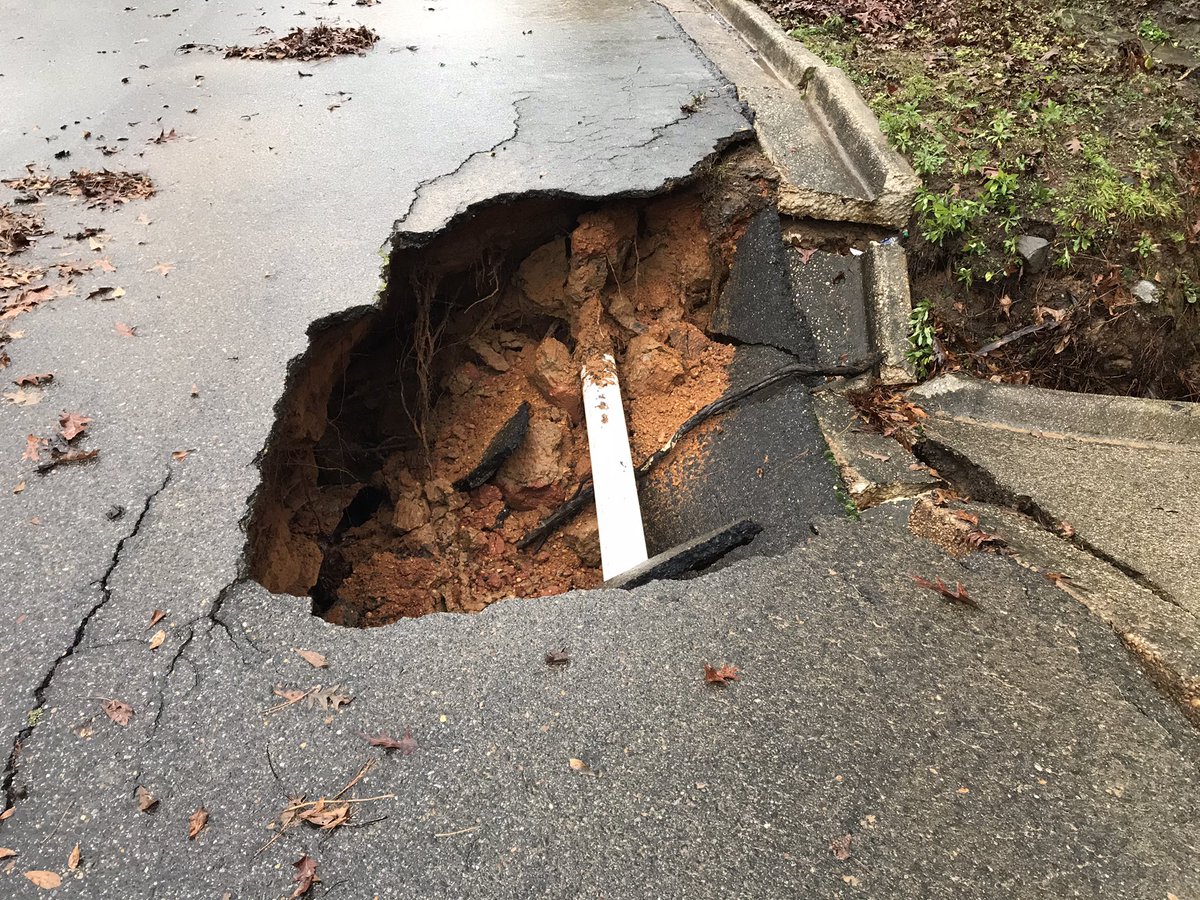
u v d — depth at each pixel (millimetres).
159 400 3725
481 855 2283
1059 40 7484
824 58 7215
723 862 2275
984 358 5168
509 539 5055
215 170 5500
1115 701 2758
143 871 2246
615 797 2418
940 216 5324
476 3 9047
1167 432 4527
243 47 7543
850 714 2670
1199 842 2367
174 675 2709
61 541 3098
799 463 4188
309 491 4637
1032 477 4078
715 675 2756
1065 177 5672
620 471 4699
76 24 8195
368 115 6246
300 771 2471
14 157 5621
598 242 5309
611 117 6137
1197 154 5852
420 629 2904
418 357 5336
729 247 5500
